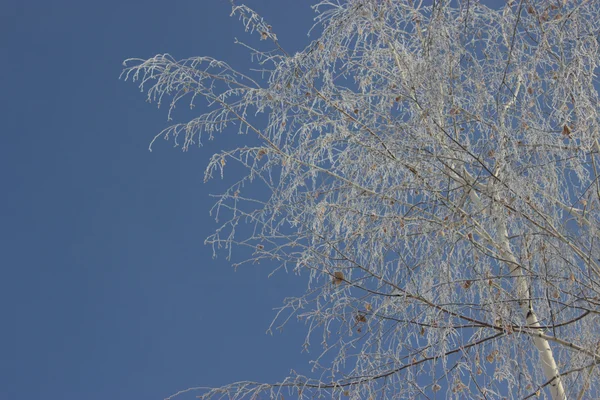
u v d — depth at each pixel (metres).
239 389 3.56
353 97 3.88
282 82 3.79
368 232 3.72
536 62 3.25
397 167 3.60
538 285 3.42
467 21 3.54
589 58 3.10
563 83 3.09
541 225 3.38
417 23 3.94
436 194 3.61
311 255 3.76
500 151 3.23
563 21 3.22
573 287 3.37
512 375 3.34
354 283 3.71
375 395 3.51
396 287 3.57
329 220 3.86
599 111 3.17
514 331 3.38
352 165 3.90
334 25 3.67
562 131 3.20
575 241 3.42
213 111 3.89
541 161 3.24
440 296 3.41
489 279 3.35
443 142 3.53
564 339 3.49
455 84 3.59
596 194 3.31
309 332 3.71
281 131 3.89
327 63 3.76
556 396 3.46
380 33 3.80
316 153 3.90
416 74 3.55
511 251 3.75
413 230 3.67
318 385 3.57
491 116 3.50
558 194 3.32
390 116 3.77
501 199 3.33
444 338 3.29
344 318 3.72
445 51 3.43
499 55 3.53
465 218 3.44
